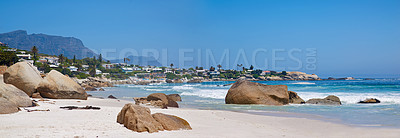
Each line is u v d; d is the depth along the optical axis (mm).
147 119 8977
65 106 15414
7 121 9383
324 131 10297
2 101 11773
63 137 7172
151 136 7945
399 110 17109
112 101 21953
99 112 12938
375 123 12438
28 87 19906
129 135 7918
